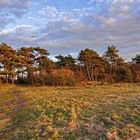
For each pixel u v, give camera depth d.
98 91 39.00
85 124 14.59
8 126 16.59
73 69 81.56
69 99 27.23
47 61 83.25
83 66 82.69
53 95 34.78
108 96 29.17
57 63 87.75
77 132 13.23
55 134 12.96
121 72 76.94
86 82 67.44
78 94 34.47
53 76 67.31
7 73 77.00
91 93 35.44
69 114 17.70
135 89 40.97
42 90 48.25
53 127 14.51
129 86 52.28
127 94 30.53
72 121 15.47
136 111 17.53
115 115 16.41
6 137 13.81
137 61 91.25
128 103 21.66
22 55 82.56
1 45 75.69
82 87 53.88
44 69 79.56
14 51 79.69
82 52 81.69
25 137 13.16
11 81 83.38
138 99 24.05
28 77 75.62
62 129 13.94
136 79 73.25
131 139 11.73
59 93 38.28
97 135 12.54
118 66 80.00
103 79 75.81
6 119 18.97
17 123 17.02
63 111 19.12
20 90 53.50
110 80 73.19
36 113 19.22
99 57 82.50
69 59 86.75
